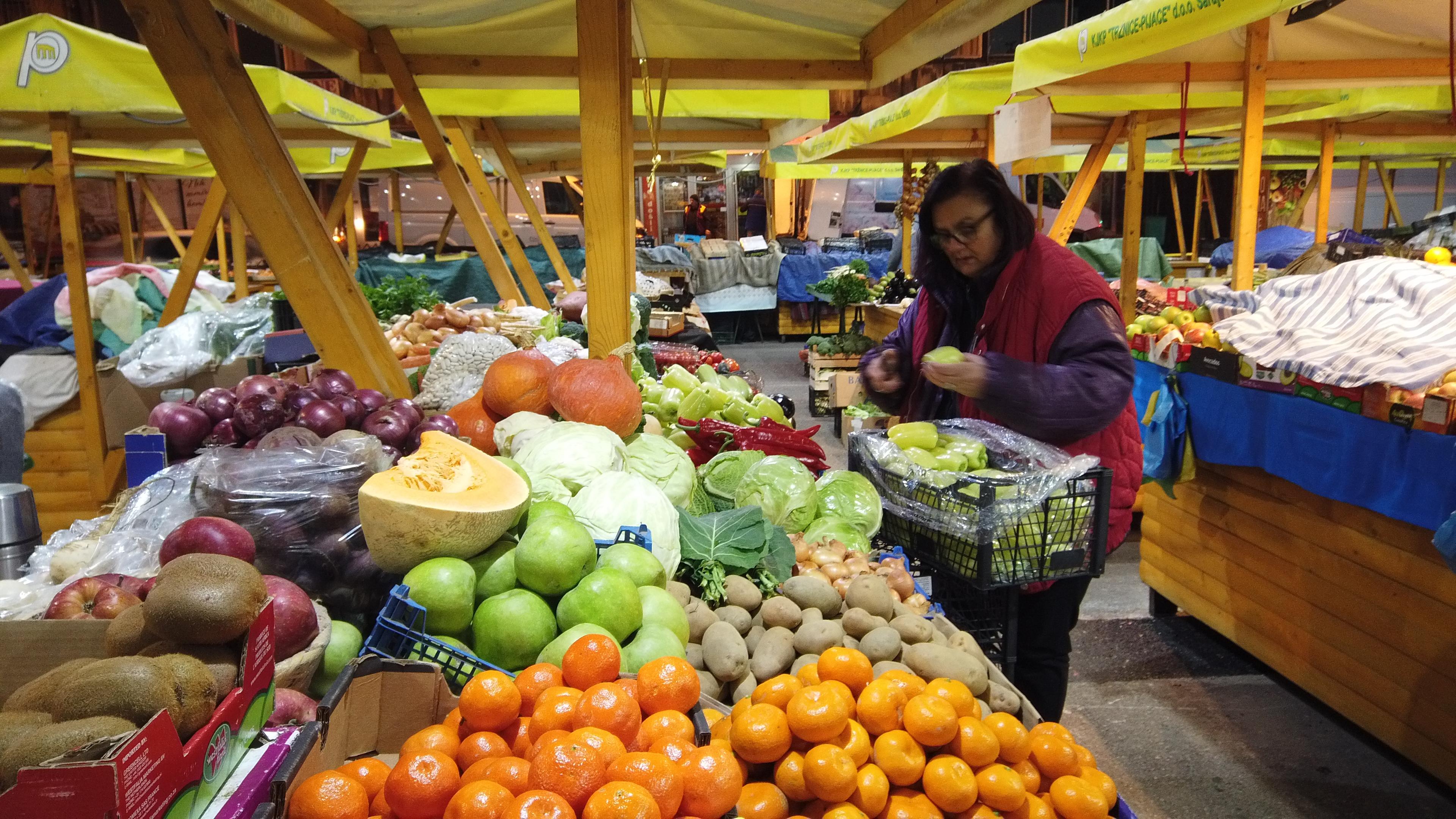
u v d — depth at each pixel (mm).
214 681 1065
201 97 2391
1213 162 8906
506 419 2578
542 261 11250
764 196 16328
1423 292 3037
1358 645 2973
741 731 1358
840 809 1335
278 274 2572
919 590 2520
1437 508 2545
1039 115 3248
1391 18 3705
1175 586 4012
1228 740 3129
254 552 1548
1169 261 9664
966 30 2885
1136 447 2381
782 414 3445
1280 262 8602
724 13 3414
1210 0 2846
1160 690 3494
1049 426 2111
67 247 4211
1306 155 9188
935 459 2363
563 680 1406
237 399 2277
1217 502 3693
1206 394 3641
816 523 2426
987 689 1662
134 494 1817
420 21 3547
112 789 827
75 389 4559
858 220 15508
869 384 2854
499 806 1106
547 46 3918
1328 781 2881
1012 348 2326
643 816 1065
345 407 2309
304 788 1130
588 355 3426
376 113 5121
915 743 1413
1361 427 2822
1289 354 3176
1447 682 2637
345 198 5844
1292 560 3273
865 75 3857
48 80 3350
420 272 9734
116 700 947
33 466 4562
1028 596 2381
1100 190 14812
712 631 1718
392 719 1397
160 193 11352
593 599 1581
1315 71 4207
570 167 8734
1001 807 1395
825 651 1578
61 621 1223
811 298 12945
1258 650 3479
